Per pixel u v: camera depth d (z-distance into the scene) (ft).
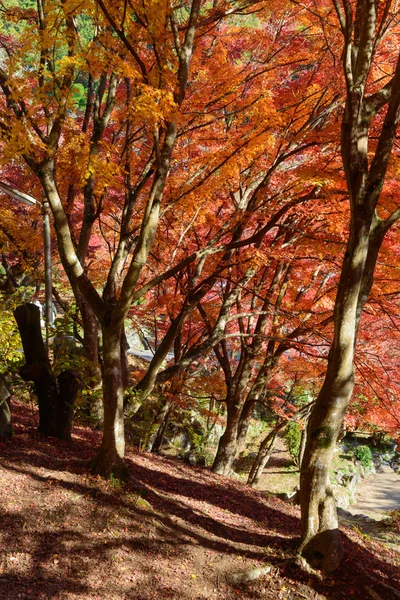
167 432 50.90
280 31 29.73
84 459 22.59
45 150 19.30
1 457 20.49
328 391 18.12
